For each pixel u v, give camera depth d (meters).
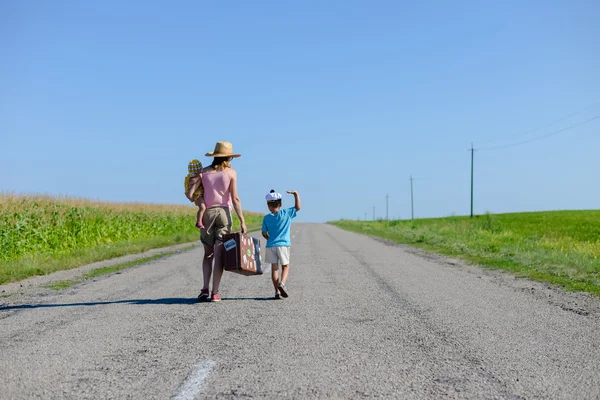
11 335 6.31
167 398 4.14
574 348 5.71
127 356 5.37
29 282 11.77
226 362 5.16
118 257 18.00
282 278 8.94
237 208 8.88
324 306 8.28
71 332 6.47
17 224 18.48
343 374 4.77
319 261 15.80
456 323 6.99
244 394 4.23
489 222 38.56
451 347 5.74
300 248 21.50
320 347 5.74
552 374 4.79
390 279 11.62
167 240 25.44
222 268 8.69
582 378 4.67
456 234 29.78
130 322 7.06
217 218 8.66
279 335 6.31
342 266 14.36
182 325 6.88
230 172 8.78
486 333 6.41
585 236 35.41
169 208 36.97
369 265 14.64
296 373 4.80
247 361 5.20
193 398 4.14
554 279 11.68
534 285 10.80
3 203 20.50
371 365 5.05
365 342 5.96
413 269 13.71
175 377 4.68
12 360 5.21
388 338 6.15
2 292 10.25
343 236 32.84
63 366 5.02
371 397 4.17
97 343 5.91
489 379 4.63
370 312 7.77
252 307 8.20
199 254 18.69
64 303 8.69
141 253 19.66
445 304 8.46
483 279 11.74
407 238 29.08
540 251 18.22
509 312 7.79
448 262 15.86
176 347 5.74
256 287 10.48
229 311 7.86
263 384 4.49
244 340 6.05
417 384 4.49
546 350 5.63
